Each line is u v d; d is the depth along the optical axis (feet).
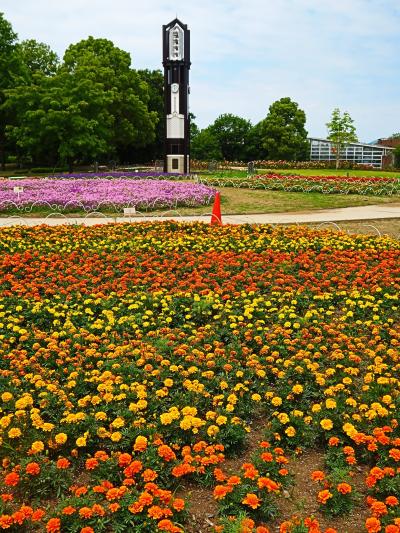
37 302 23.66
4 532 11.30
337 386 16.05
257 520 11.85
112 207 59.16
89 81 124.67
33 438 13.50
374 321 22.40
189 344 19.48
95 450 13.88
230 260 30.83
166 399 15.76
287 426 14.75
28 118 119.44
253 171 126.93
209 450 12.88
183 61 112.88
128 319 21.88
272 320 22.84
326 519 12.01
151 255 32.50
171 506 11.48
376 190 78.48
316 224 49.80
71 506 11.20
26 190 66.08
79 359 17.98
